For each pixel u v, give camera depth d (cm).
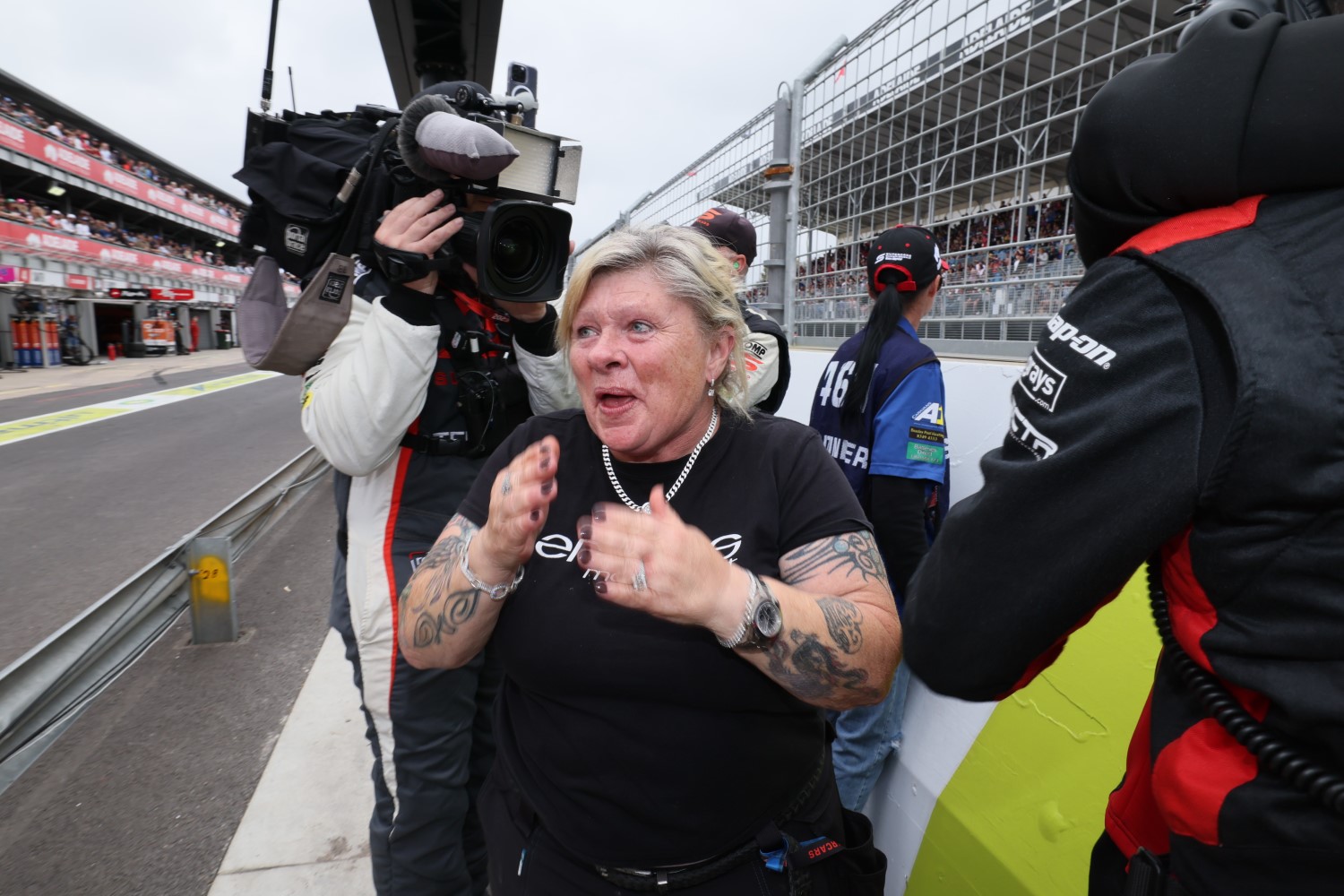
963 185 212
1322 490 54
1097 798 122
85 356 2741
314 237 157
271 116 159
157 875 209
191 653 354
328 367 160
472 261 160
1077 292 69
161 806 240
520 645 107
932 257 183
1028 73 188
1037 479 65
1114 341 63
